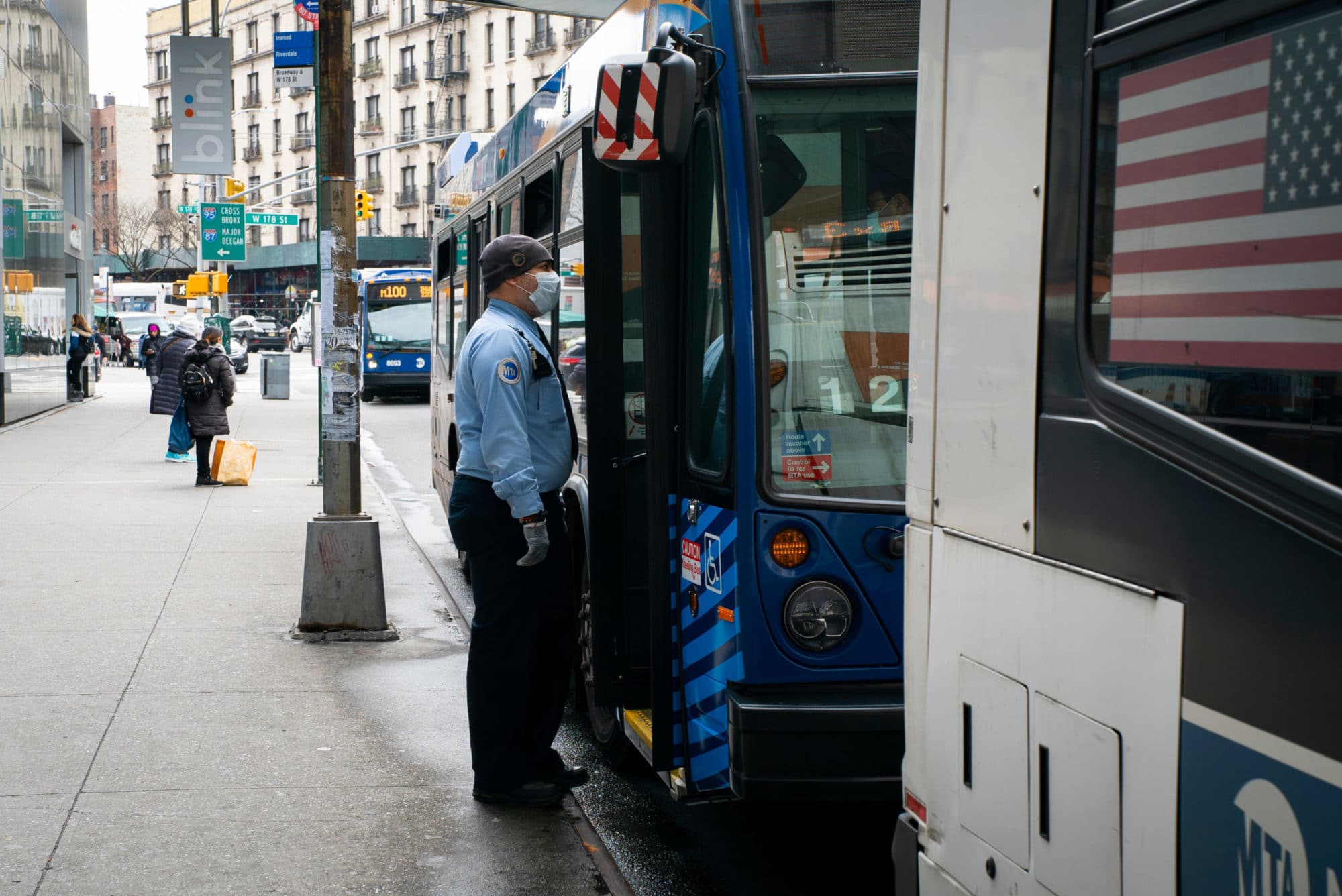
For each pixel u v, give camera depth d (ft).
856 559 13.71
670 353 15.20
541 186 22.40
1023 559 8.26
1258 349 6.45
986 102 8.84
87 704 21.24
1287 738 6.13
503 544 16.61
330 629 26.03
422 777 18.24
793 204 13.93
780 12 13.99
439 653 25.27
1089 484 7.63
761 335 13.69
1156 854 6.95
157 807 16.76
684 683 15.17
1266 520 6.32
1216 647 6.59
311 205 306.55
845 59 14.02
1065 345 7.94
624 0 17.60
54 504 45.19
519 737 17.20
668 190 15.12
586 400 16.02
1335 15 6.02
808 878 15.64
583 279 17.63
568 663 17.53
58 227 98.68
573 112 19.66
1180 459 6.89
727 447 13.91
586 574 19.56
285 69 51.08
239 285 337.72
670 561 15.30
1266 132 6.42
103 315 217.15
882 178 14.02
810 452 13.84
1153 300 7.20
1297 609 6.11
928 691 9.50
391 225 289.94
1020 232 8.43
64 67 104.42
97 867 14.80
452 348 33.78
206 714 20.89
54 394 95.50
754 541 13.61
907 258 14.03
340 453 26.35
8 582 31.35
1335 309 6.00
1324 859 5.90
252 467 51.67
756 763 13.19
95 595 30.01
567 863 15.30
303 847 15.60
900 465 13.94
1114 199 7.56
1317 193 6.11
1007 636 8.41
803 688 13.65
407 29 277.85
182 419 59.88
